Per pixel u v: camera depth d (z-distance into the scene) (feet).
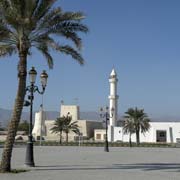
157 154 154.71
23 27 67.21
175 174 71.92
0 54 69.00
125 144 300.61
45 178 61.00
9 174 65.87
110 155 139.03
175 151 191.31
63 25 70.64
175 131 362.12
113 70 383.65
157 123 366.02
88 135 425.69
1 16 66.85
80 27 71.77
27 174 66.59
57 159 111.45
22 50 69.26
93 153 153.69
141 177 65.46
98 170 77.36
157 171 77.77
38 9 68.44
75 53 74.28
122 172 73.87
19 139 388.16
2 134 431.84
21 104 68.90
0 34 67.56
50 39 70.54
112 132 371.56
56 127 327.47
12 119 68.69
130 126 308.40
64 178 61.52
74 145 277.85
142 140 368.07
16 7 66.33
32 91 81.82
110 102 380.99
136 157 128.98
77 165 89.61
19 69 69.26
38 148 209.46
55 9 69.92
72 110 435.53
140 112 309.22
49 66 79.56
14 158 113.29
